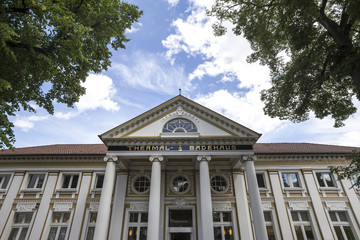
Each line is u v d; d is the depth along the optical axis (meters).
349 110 11.87
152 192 13.67
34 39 7.70
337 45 9.73
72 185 18.38
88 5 9.04
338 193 17.36
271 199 17.22
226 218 16.72
